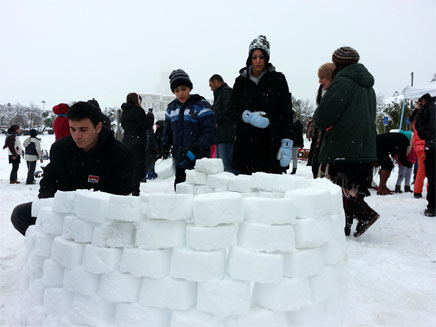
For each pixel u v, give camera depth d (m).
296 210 1.89
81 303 1.87
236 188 3.28
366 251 3.51
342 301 2.20
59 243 1.98
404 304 2.44
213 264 1.70
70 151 2.78
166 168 4.45
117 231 1.82
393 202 6.32
